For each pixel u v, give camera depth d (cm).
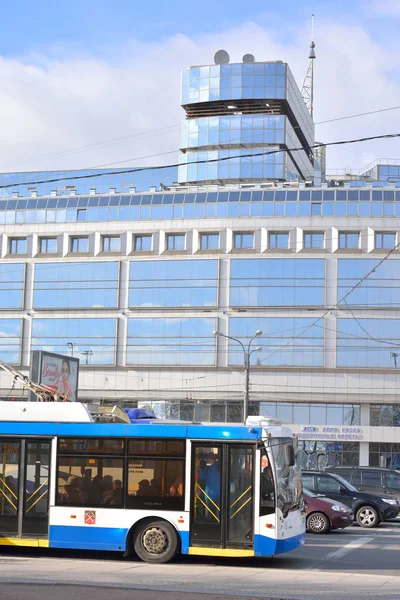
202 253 7519
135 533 1777
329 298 7306
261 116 9712
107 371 7581
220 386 7362
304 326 7306
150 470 1783
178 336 7481
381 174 11312
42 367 4750
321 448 7288
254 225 7481
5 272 7881
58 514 1800
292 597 1315
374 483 3198
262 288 7388
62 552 1969
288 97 9781
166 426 1792
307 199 7462
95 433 1819
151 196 7756
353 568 1773
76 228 7800
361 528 2752
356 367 7212
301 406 7344
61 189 11538
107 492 1791
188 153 9925
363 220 7350
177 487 1766
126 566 1700
